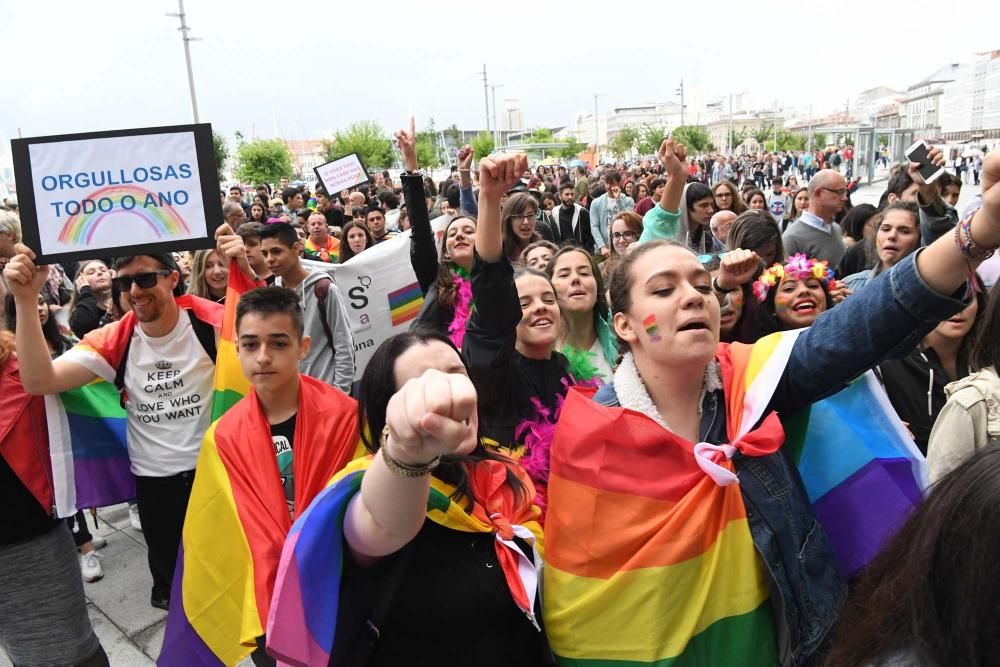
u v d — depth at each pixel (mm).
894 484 1674
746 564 1524
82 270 5402
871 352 1501
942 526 845
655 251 1697
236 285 3061
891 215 4094
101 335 3188
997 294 2188
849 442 1737
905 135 34281
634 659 1516
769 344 1690
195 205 3018
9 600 2848
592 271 3068
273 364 2365
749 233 4164
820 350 1567
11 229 4133
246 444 2326
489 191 2146
